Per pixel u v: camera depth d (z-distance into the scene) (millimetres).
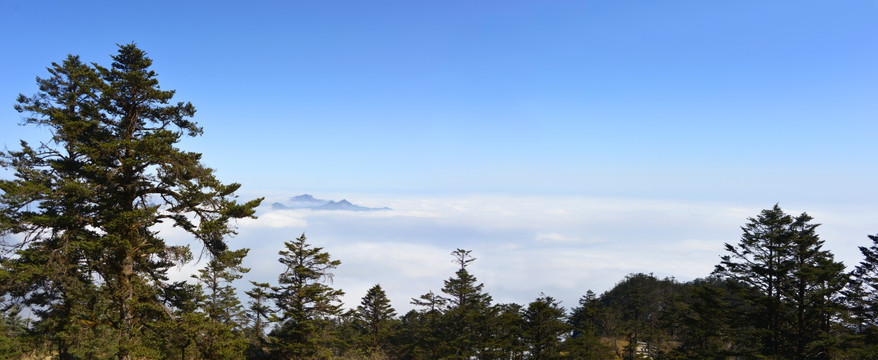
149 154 18969
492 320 49125
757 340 34031
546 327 48062
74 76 19828
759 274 33125
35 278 18016
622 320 69875
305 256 38344
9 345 21594
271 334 39656
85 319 20469
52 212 19094
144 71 21016
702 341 42469
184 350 20234
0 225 17234
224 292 38125
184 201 20391
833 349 29406
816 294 30281
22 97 19688
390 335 54094
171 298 22516
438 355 50688
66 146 19609
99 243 18172
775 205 33688
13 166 18844
